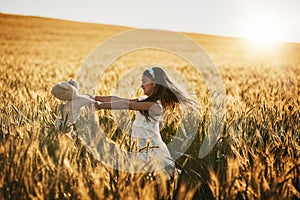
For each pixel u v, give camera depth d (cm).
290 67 1872
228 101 505
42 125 381
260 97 562
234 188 267
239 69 1742
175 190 300
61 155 275
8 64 1614
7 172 270
